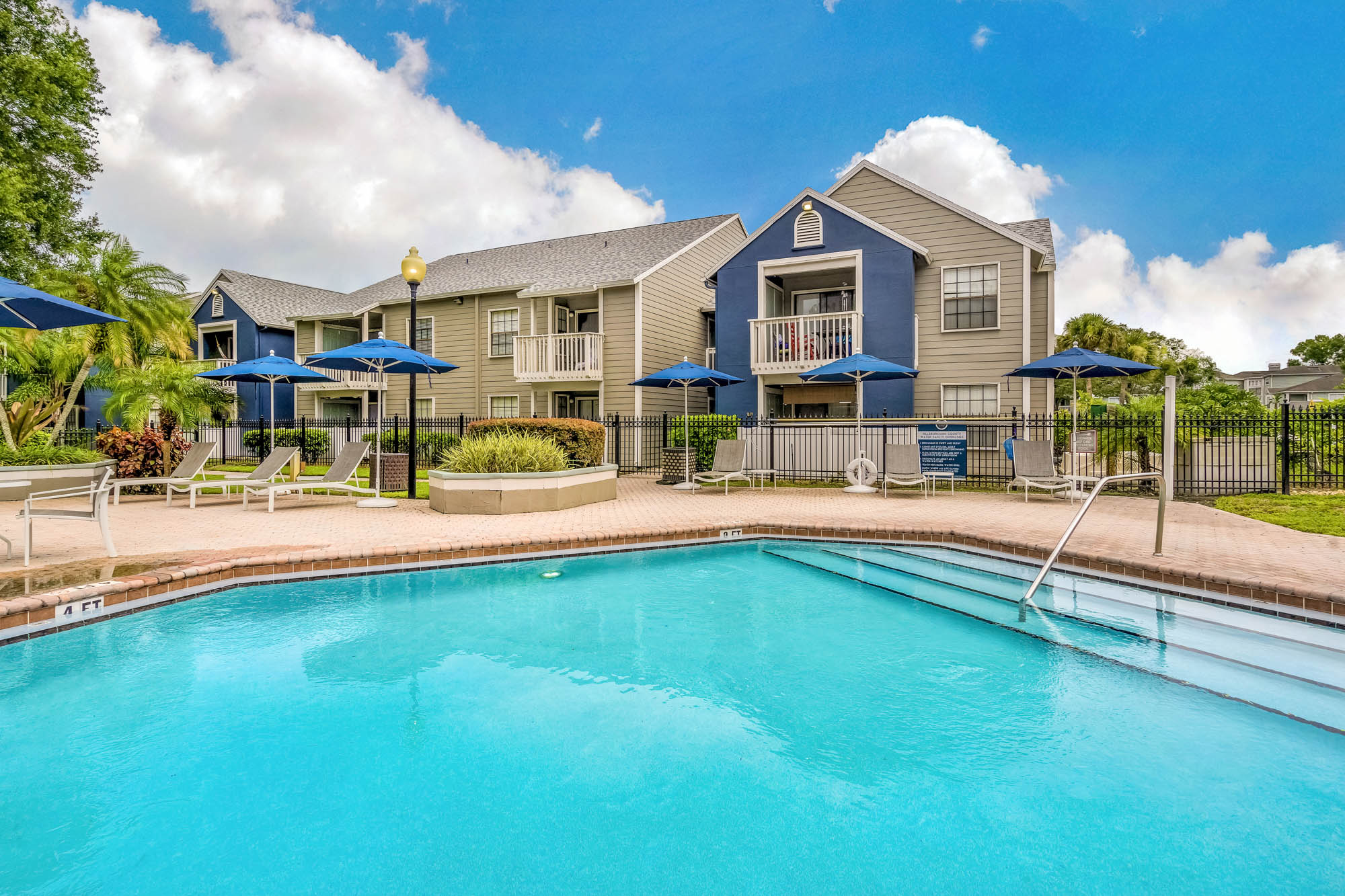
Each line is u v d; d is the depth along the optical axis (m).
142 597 5.10
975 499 11.38
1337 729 3.33
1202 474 12.14
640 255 21.81
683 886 2.20
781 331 17.06
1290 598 4.77
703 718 3.54
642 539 7.67
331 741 3.23
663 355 20.81
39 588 4.69
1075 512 9.34
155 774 2.90
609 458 19.56
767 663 4.35
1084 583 5.96
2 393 18.25
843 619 5.27
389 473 12.94
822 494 12.45
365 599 5.69
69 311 5.82
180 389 16.05
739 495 12.23
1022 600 5.55
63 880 2.21
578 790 2.81
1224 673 4.07
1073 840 2.46
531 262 23.97
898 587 6.17
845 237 16.31
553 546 7.22
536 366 20.30
